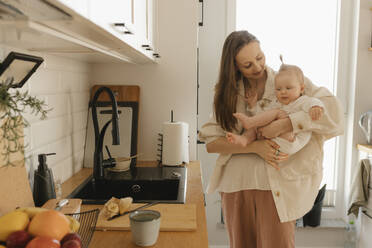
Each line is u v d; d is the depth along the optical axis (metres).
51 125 1.35
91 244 0.88
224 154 1.64
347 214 2.43
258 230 1.59
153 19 1.81
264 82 1.62
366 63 2.41
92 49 1.09
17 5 0.57
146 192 1.54
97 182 1.54
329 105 1.54
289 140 1.47
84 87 1.79
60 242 0.69
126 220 1.01
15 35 0.80
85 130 1.80
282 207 1.50
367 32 2.39
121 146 1.84
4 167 0.92
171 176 1.59
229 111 1.61
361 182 2.29
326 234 2.58
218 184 1.71
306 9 2.47
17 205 0.97
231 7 2.42
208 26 2.46
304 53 2.51
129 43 1.08
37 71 1.21
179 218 1.03
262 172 1.55
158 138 1.92
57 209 0.97
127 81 1.96
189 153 2.02
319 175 1.58
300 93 1.58
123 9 0.99
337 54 2.50
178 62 1.97
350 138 2.51
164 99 1.98
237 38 1.55
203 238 0.92
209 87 2.51
